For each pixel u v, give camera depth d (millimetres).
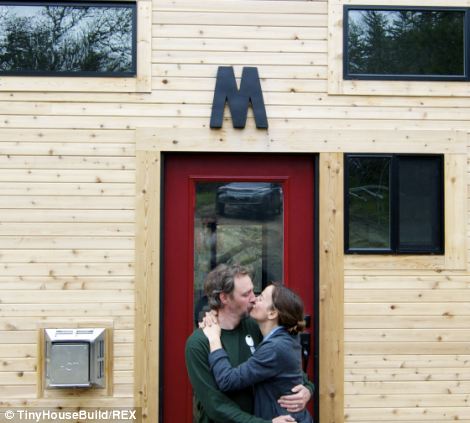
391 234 4301
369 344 4266
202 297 4332
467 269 4316
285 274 4352
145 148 4238
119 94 4254
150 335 4188
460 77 4379
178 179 4336
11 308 4156
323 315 4262
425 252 4305
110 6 4305
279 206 4395
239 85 4289
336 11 4340
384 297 4281
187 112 4266
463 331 4293
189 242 4324
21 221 4188
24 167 4203
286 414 3049
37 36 4277
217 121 4242
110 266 4199
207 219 4359
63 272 4184
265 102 4293
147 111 4258
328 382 4242
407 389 4258
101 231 4207
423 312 4289
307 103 4309
